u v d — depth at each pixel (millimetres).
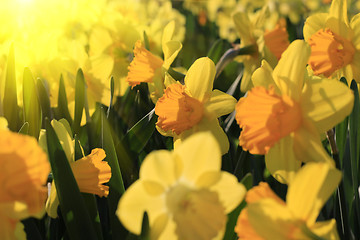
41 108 646
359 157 563
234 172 600
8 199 379
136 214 394
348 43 564
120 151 605
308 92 464
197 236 389
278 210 389
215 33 1699
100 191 486
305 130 461
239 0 2105
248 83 864
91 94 755
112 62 754
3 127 416
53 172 461
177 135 590
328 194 396
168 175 390
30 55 730
